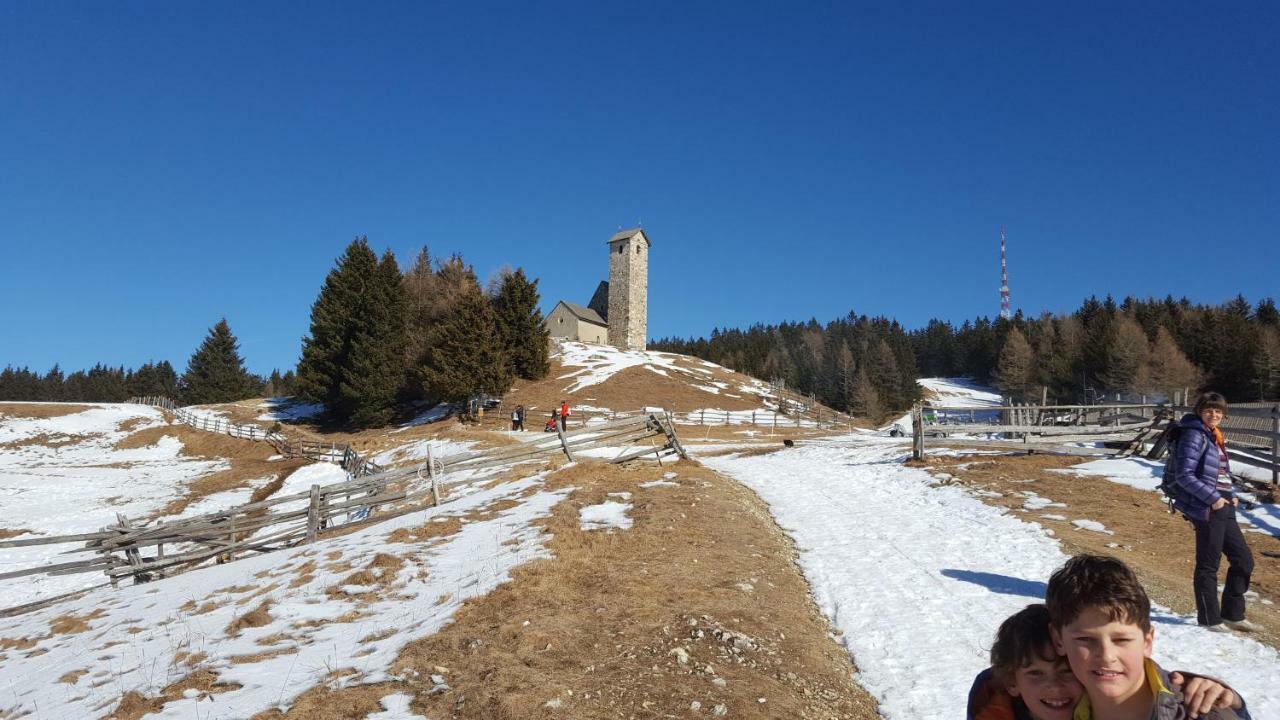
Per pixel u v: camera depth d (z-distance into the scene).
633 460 19.53
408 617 7.60
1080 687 2.17
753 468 21.47
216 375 87.06
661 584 8.39
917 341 164.50
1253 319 99.94
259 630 7.64
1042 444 18.03
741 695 5.56
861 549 10.75
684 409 54.41
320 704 5.36
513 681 5.59
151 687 6.11
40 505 32.22
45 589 19.09
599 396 56.72
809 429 48.16
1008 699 2.39
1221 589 8.52
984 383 134.50
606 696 5.41
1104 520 11.87
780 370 122.81
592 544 10.21
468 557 10.09
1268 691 5.71
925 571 9.41
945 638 7.11
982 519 12.36
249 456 45.56
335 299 58.03
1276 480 12.77
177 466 45.00
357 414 55.72
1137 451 17.08
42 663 7.51
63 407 62.09
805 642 6.94
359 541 12.16
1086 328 116.31
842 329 181.50
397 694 5.47
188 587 10.78
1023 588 8.59
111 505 32.03
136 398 76.69
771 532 11.93
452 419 50.28
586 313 86.06
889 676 6.30
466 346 50.28
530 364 62.75
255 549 14.61
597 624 7.04
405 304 62.50
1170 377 73.31
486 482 18.45
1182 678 2.12
